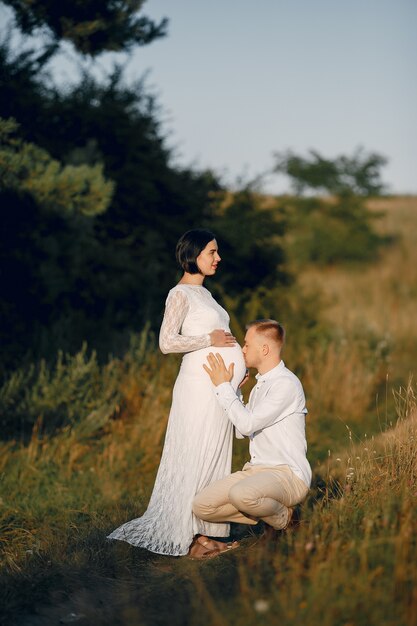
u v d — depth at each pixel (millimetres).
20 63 8820
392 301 16812
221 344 4312
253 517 4039
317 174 22703
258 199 11875
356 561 3393
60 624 3549
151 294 10188
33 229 8023
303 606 3018
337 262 22156
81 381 7488
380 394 9289
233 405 4125
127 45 8758
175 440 4383
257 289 11039
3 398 7066
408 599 3043
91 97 10648
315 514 4008
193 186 11625
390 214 27922
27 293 8273
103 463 6707
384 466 4688
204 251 4461
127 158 10781
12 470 6316
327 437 7645
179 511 4266
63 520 5367
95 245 10023
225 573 3801
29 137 9680
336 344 10328
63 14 8258
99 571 4176
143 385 7961
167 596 3633
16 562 4434
